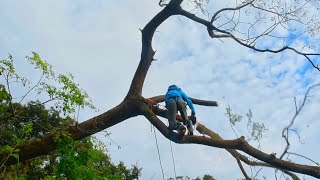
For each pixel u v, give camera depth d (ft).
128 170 47.70
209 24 28.50
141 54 28.53
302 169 23.61
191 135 25.48
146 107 27.27
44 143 25.20
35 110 29.58
